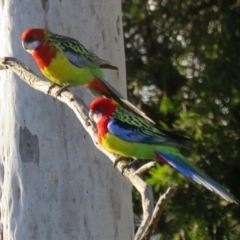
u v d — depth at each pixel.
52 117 12.76
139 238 8.23
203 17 21.52
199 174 10.15
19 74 11.63
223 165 20.47
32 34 11.69
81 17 13.38
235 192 20.86
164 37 22.19
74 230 12.70
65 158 12.75
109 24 13.71
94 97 12.52
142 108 22.02
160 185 19.77
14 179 12.78
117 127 10.36
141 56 22.33
